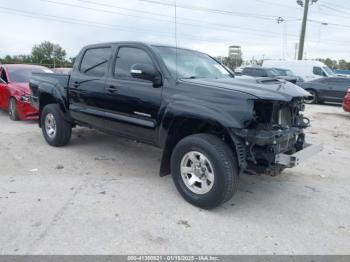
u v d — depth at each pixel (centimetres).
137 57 485
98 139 724
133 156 612
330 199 450
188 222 373
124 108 487
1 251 310
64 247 318
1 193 434
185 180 420
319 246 335
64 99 601
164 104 430
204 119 384
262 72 2062
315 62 2309
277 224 376
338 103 1633
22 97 883
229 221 379
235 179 383
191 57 514
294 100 416
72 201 416
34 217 373
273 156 381
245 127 364
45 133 668
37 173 511
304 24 2709
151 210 398
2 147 651
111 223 365
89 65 564
